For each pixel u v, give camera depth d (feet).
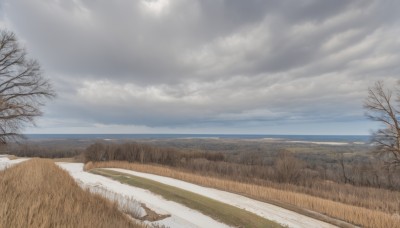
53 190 26.89
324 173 178.60
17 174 34.22
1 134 92.84
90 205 26.17
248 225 48.83
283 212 60.29
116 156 217.15
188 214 52.08
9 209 17.85
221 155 273.75
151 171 118.62
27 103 99.71
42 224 16.58
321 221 55.77
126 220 27.78
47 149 296.10
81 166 151.02
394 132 107.96
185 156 265.13
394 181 134.41
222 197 71.97
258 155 259.60
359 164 168.76
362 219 56.39
